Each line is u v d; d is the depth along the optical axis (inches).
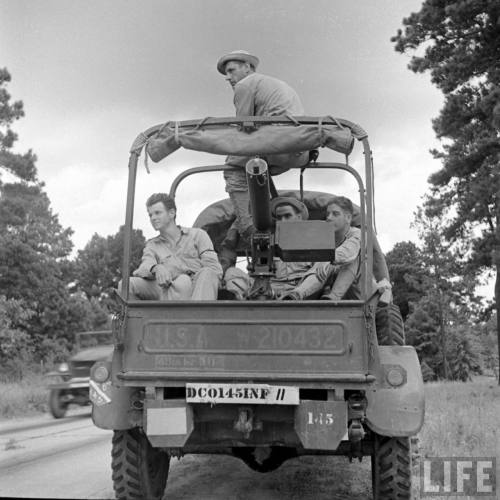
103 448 378.0
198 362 189.9
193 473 287.3
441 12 981.2
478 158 1094.4
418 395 192.5
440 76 1016.9
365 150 200.8
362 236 207.2
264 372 187.0
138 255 466.0
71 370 529.0
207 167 248.7
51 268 1598.2
